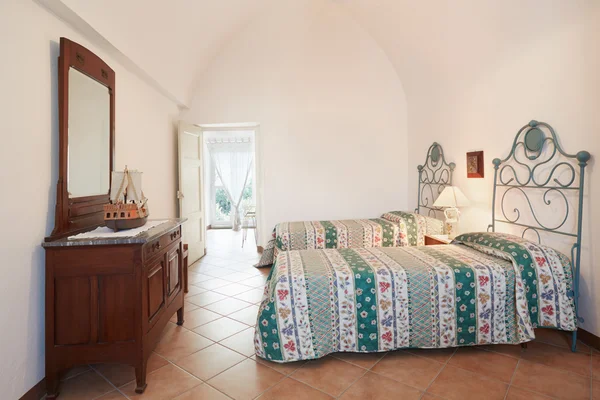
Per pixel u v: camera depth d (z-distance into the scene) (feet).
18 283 6.20
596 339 7.99
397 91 17.98
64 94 7.27
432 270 7.95
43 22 6.99
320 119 18.01
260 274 14.94
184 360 7.90
